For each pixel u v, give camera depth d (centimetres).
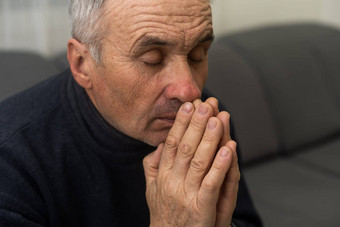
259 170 203
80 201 98
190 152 80
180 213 83
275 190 188
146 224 106
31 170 90
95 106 93
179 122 80
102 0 78
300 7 284
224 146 79
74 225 99
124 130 88
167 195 83
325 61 239
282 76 219
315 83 230
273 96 214
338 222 170
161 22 75
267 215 171
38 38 202
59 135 95
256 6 261
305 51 234
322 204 179
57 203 95
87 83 89
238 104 197
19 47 199
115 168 98
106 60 81
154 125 85
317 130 225
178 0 76
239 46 220
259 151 203
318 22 267
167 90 80
